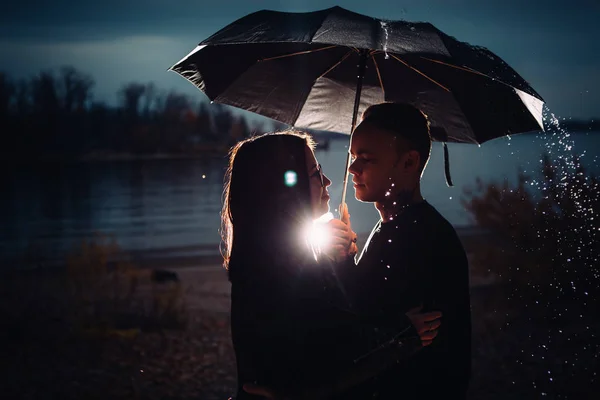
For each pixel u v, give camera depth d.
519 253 9.41
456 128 2.82
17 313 8.93
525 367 6.41
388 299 2.17
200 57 2.87
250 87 2.88
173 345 7.98
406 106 2.32
